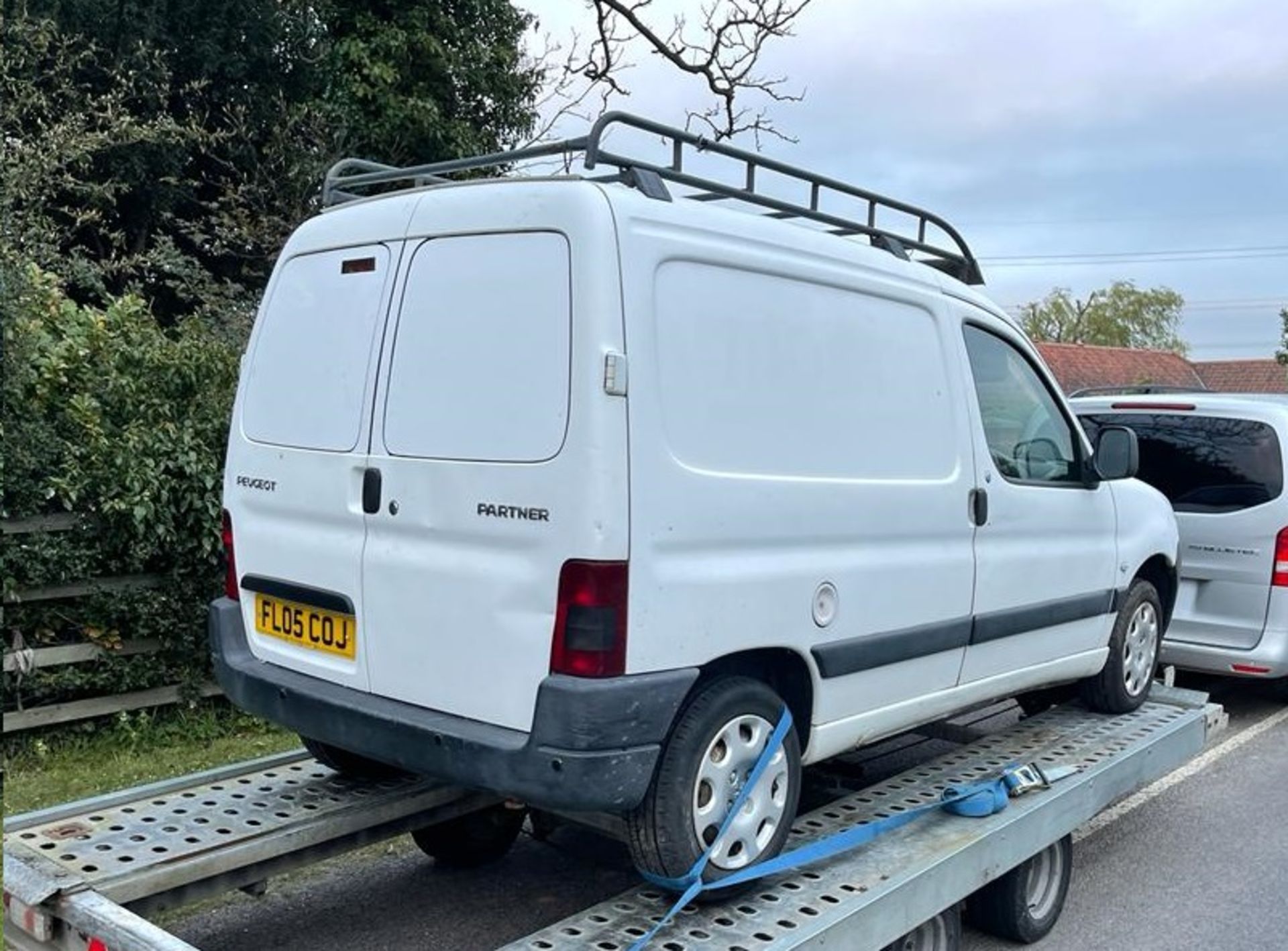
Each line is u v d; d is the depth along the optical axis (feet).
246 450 12.41
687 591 9.80
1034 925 13.28
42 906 9.50
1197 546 22.11
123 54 42.88
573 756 9.21
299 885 14.58
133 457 18.99
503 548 9.79
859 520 11.66
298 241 12.32
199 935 13.09
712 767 10.25
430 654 10.31
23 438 18.26
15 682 18.44
